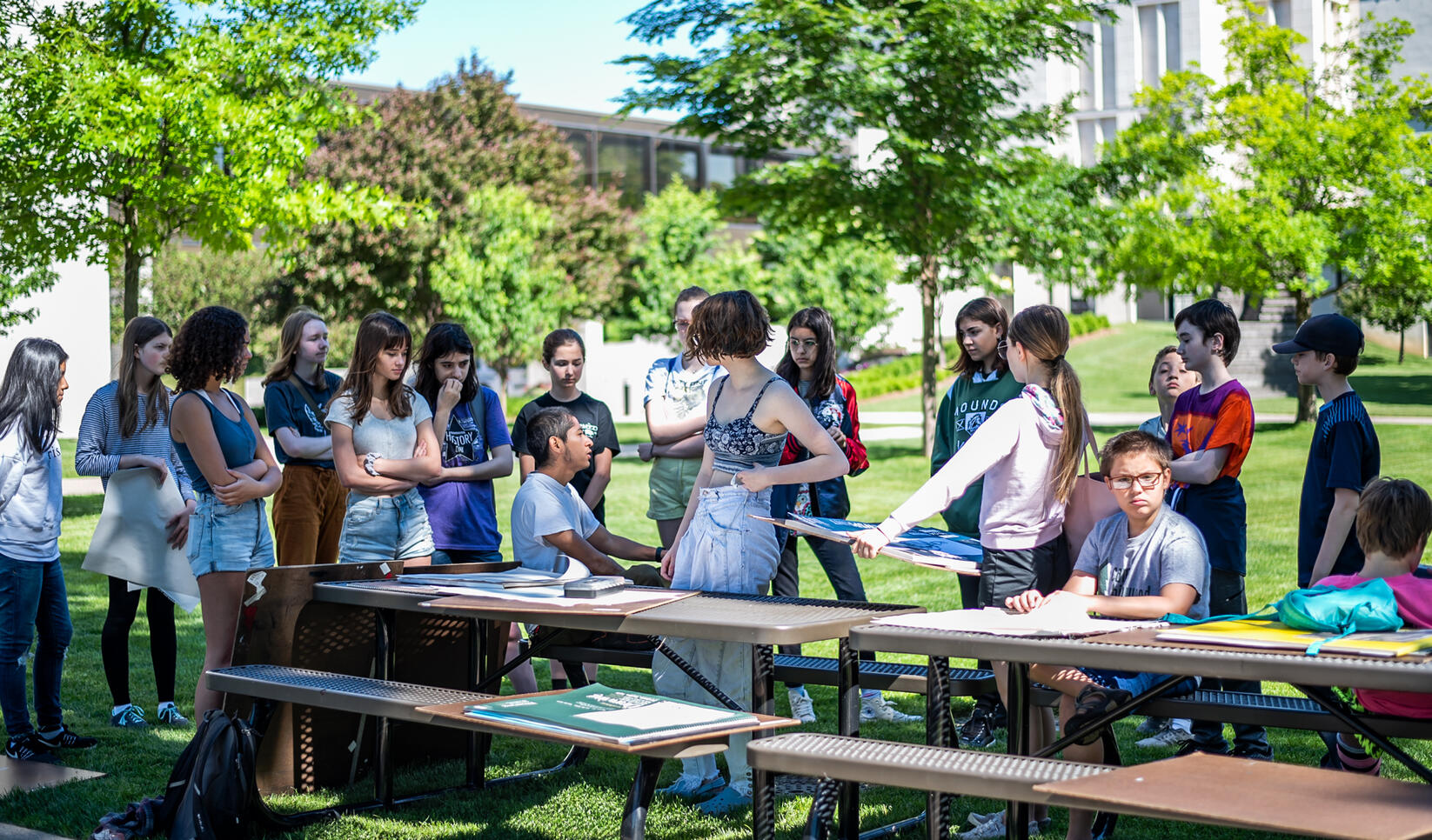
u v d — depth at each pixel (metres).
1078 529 3.78
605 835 3.84
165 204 11.69
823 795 2.89
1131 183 19.70
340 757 4.44
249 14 12.17
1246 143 20.39
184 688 5.95
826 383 5.30
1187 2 35.78
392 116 29.64
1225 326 4.46
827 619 3.23
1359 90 20.39
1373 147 19.72
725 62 16.20
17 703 4.67
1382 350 35.75
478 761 4.46
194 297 28.48
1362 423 4.09
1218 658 2.58
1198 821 2.19
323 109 12.32
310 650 4.27
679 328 5.96
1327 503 4.17
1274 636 2.79
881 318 35.78
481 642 4.79
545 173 32.91
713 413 4.07
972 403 5.00
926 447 18.41
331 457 5.49
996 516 3.73
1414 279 19.41
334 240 28.30
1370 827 2.09
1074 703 3.49
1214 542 4.40
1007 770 2.57
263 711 4.04
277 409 5.45
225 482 4.39
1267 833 3.76
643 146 40.00
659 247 34.72
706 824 3.90
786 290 34.00
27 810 4.04
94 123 10.93
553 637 4.27
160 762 4.64
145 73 11.21
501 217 28.92
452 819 4.05
